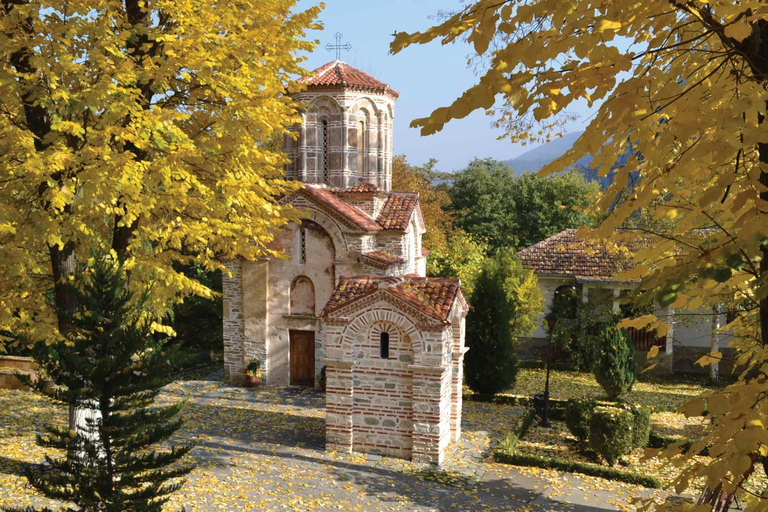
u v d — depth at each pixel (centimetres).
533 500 1441
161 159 1240
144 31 1229
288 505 1329
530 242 4709
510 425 2067
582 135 353
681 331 2919
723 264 310
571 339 2958
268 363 2483
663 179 344
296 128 2514
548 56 334
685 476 347
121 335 955
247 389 2422
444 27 357
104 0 1180
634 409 1752
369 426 1719
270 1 1392
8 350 2469
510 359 2373
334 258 2388
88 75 1238
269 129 1377
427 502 1401
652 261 412
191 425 1908
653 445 1908
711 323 2744
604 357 2339
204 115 1480
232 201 1334
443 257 3394
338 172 2522
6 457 1479
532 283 2808
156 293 1388
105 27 1159
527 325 2817
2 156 1148
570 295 3105
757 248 294
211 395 2320
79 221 1135
